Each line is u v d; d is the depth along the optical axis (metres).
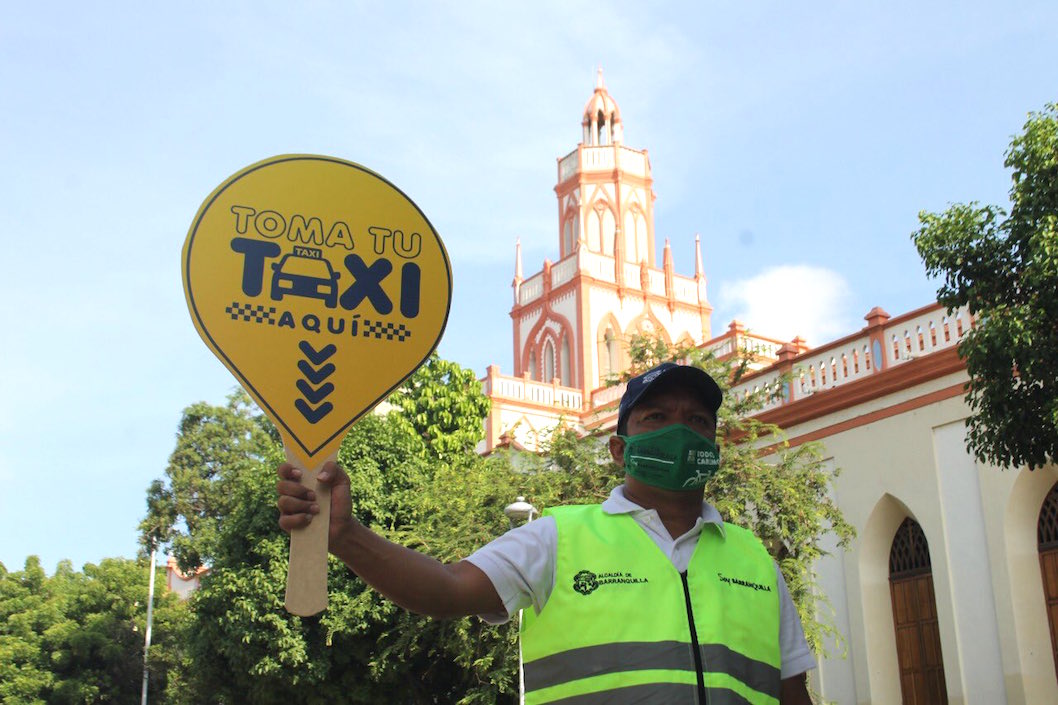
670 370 3.74
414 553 3.33
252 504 21.25
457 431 27.91
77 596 38.94
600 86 49.22
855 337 19.30
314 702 20.12
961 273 12.04
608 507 3.62
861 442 18.62
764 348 21.33
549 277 43.72
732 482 16.83
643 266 43.28
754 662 3.46
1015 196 11.67
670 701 3.19
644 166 46.84
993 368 11.54
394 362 3.66
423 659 20.33
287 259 3.64
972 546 16.52
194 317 3.50
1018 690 15.45
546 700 3.26
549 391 37.66
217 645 20.92
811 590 17.69
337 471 3.36
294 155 3.74
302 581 3.20
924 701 17.16
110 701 37.81
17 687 35.66
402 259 3.79
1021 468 15.99
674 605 3.38
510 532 3.52
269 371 3.50
